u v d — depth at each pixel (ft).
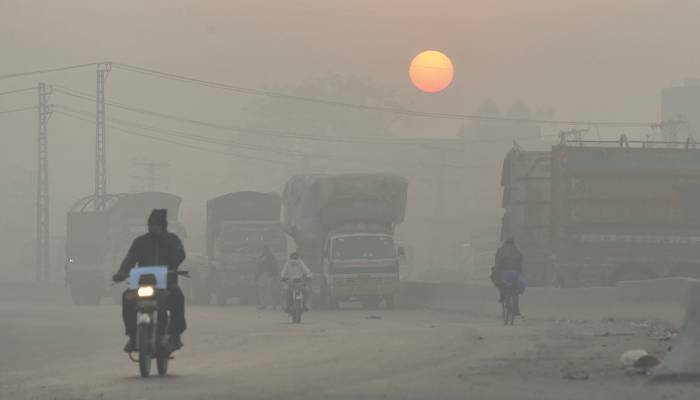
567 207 253.03
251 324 208.23
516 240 264.52
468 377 95.55
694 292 94.07
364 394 83.30
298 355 123.54
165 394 83.76
